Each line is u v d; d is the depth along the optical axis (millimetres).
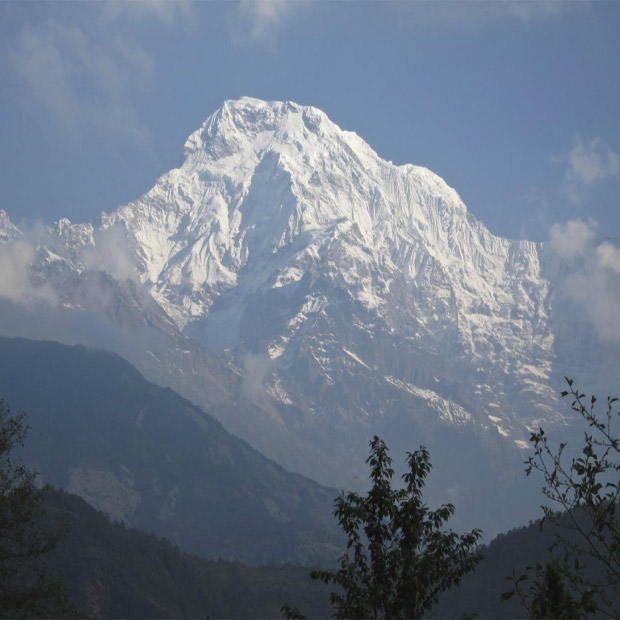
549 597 77750
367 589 98000
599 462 77562
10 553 124250
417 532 99500
